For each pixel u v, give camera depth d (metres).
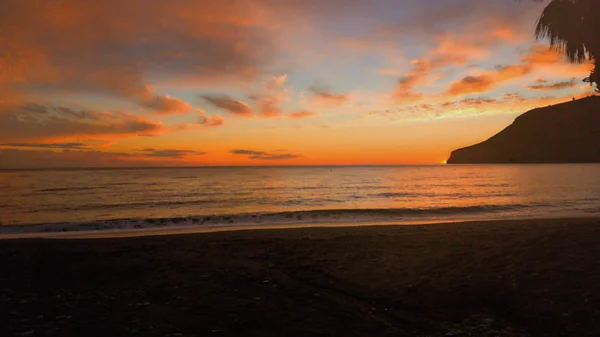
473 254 7.98
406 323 4.66
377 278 6.50
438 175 76.94
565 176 64.38
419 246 9.08
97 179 61.81
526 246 8.54
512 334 4.31
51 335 4.35
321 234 11.55
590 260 7.07
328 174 87.44
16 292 5.96
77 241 10.67
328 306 5.25
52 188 40.28
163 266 7.56
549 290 5.55
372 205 25.02
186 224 15.84
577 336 4.20
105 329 4.51
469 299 5.39
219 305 5.30
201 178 66.25
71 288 6.17
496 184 45.59
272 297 5.63
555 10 4.64
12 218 19.25
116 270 7.27
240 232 12.39
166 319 4.81
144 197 30.58
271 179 62.56
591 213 18.56
